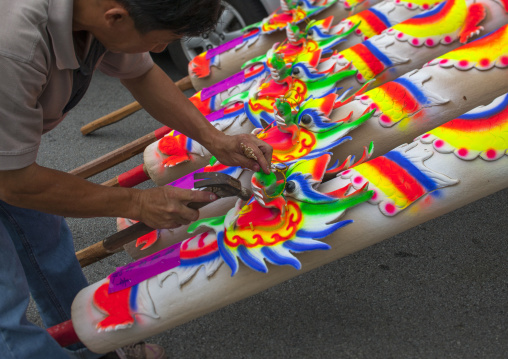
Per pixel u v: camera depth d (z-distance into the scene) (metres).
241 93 1.70
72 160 2.45
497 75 1.37
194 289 1.22
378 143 1.43
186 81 2.12
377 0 2.01
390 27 1.75
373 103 1.43
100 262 1.86
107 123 2.46
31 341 1.08
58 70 0.95
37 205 1.00
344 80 1.64
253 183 1.16
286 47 1.80
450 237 1.67
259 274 1.20
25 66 0.86
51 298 1.33
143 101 1.27
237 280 1.21
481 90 1.38
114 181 1.75
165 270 1.24
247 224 1.19
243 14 2.52
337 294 1.53
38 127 0.94
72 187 1.00
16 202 0.99
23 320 1.09
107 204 1.03
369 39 1.69
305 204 1.18
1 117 0.87
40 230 1.26
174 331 1.52
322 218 1.16
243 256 1.17
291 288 1.58
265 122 1.61
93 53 1.00
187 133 1.28
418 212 1.17
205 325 1.52
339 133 1.37
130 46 0.92
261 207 1.20
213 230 1.24
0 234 1.08
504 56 1.37
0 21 0.83
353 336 1.39
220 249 1.19
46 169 0.98
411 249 1.65
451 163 1.16
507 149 1.13
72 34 0.90
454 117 1.41
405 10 1.85
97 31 0.90
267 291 1.58
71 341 1.26
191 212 1.04
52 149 2.56
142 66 1.19
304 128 1.41
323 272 1.62
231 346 1.44
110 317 1.23
